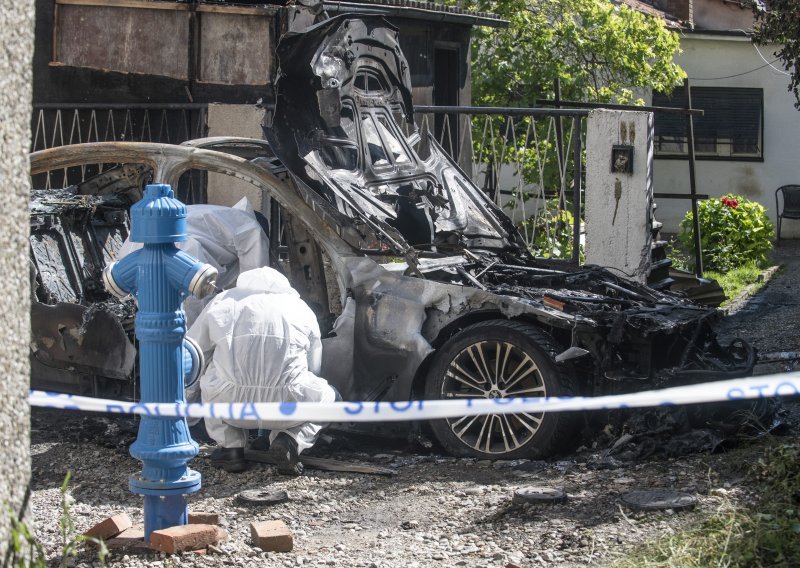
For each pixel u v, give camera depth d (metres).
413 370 12.74
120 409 7.94
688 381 12.46
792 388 7.54
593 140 18.55
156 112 21.94
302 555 9.32
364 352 12.99
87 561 9.02
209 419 11.99
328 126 14.02
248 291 12.27
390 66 15.48
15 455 6.37
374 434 13.08
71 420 13.98
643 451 11.91
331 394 12.05
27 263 6.48
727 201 31.14
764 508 9.58
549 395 12.25
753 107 41.44
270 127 13.69
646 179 18.22
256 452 12.34
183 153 14.30
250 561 9.12
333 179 13.62
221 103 21.41
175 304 8.98
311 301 14.16
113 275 9.09
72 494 11.20
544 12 31.31
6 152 6.19
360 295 13.12
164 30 21.80
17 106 6.29
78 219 14.68
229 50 21.48
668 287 19.53
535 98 30.75
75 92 22.58
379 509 10.71
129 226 15.31
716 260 30.34
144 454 9.02
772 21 21.19
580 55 31.56
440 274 13.84
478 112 19.45
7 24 6.16
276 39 21.19
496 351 12.62
